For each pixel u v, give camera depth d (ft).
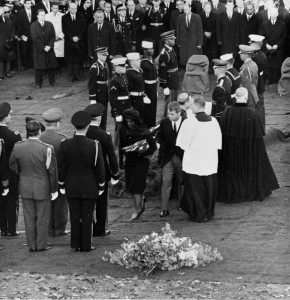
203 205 70.79
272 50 121.19
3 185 67.26
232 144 74.49
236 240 64.85
